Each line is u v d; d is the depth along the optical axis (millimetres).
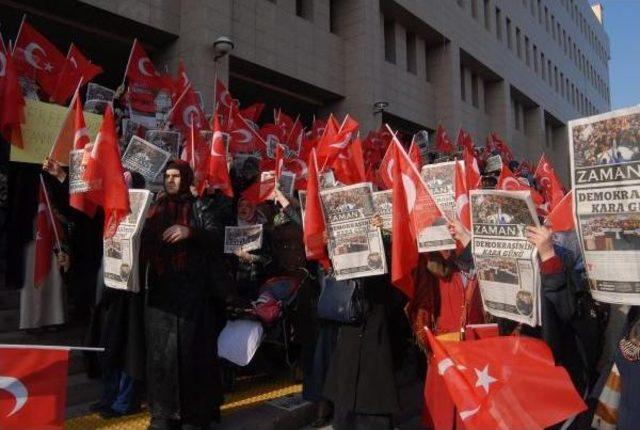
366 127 16188
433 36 21562
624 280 2436
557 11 39156
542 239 2871
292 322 4867
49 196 4816
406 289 3436
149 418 4105
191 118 6445
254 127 7598
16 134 4215
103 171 3418
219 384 3814
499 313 3043
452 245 3652
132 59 6469
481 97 26391
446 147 12477
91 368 4664
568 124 2633
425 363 4750
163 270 3664
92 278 4582
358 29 16562
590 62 48406
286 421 4355
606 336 3350
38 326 4828
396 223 3406
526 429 2795
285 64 14453
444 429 3459
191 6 11734
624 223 2441
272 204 5543
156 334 3580
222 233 3896
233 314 4586
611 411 2814
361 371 3549
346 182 5004
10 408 2600
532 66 32312
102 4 10516
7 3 9883
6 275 4816
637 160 2410
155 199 4008
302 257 4949
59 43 11602
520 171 11281
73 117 4031
